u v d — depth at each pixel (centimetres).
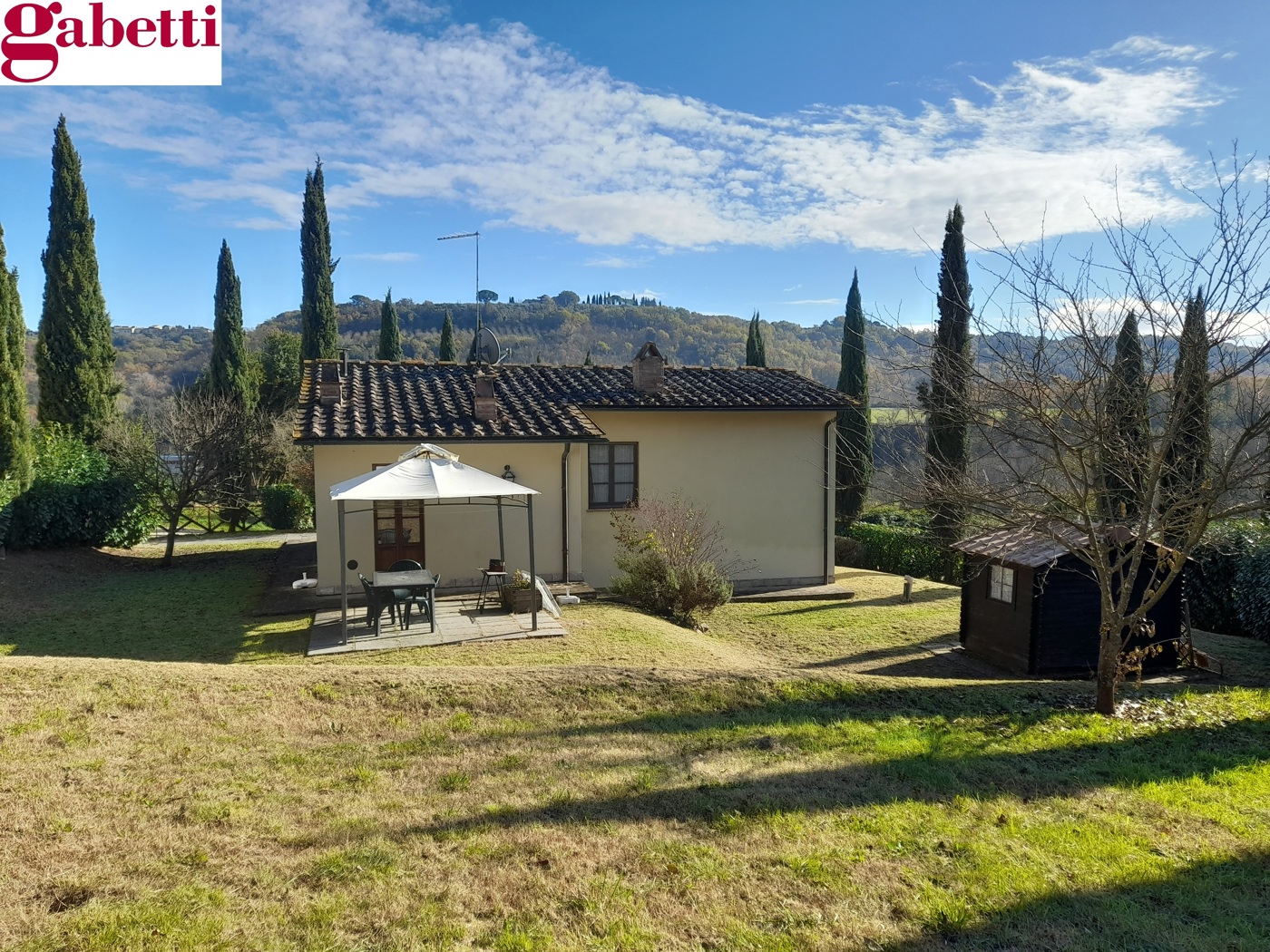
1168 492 781
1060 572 1066
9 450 1666
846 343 2406
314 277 3288
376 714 685
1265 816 546
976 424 788
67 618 1198
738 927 392
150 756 573
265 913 391
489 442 1361
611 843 476
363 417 1378
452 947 369
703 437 1642
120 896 399
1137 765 642
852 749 657
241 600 1333
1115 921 409
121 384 2348
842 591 1639
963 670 1127
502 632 1069
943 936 393
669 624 1244
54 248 2212
